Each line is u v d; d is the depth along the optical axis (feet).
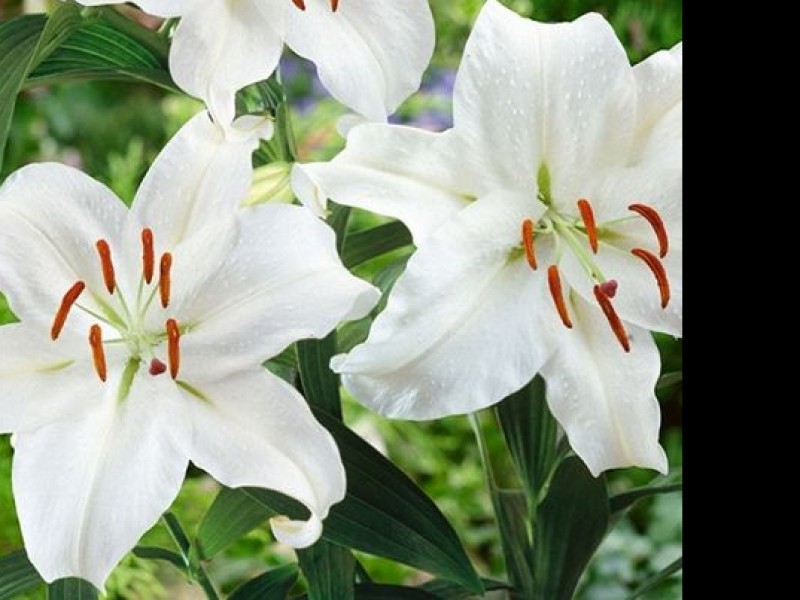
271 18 3.16
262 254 3.13
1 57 3.33
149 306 3.19
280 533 3.05
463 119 3.15
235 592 3.63
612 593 8.21
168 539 6.69
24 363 3.15
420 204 3.13
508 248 3.18
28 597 5.31
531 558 3.78
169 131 9.52
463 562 3.42
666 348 8.10
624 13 8.07
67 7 3.31
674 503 8.44
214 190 3.17
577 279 3.21
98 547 3.09
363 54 3.18
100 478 3.12
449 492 8.77
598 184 3.22
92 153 9.48
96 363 3.11
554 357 3.18
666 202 3.22
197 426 3.13
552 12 7.95
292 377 3.60
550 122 3.18
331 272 3.10
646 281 3.23
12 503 6.66
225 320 3.13
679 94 3.21
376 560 7.86
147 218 3.18
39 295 3.15
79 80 3.58
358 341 3.49
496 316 3.15
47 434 3.14
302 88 9.17
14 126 9.29
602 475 3.62
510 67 3.15
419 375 3.09
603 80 3.17
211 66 3.14
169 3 3.12
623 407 3.18
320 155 8.63
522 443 3.74
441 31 8.77
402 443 8.69
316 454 3.08
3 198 3.14
